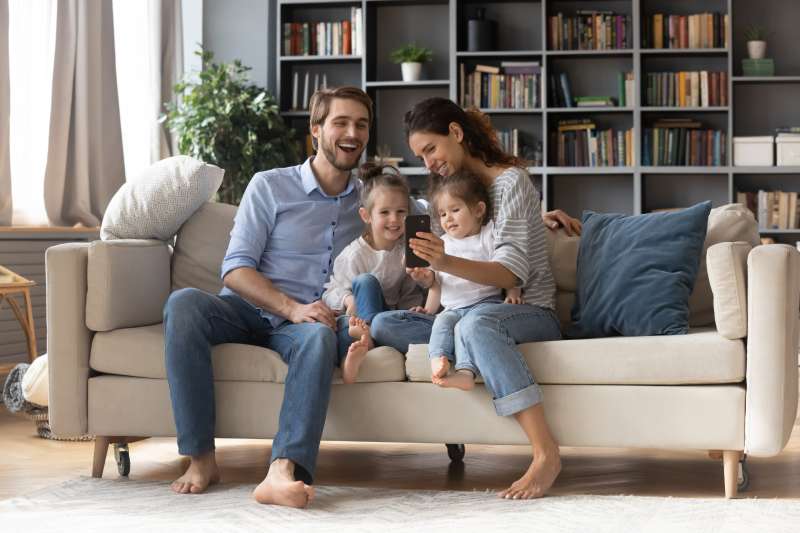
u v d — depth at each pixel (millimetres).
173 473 2760
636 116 6043
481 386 2439
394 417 2471
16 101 4707
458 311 2557
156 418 2578
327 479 2684
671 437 2352
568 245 3008
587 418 2387
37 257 4637
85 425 2617
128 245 2713
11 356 4480
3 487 2617
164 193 2932
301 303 2787
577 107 6145
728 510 2211
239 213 2809
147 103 5773
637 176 6039
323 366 2373
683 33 6098
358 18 6320
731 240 2820
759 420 2295
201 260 3020
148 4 5754
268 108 5980
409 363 2467
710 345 2332
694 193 6289
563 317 2977
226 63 6211
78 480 2621
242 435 2527
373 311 2627
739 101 6250
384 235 2746
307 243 2811
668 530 2035
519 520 2127
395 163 6312
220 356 2535
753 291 2307
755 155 5992
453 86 6180
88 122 5082
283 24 6406
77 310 2602
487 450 3127
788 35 6238
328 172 2840
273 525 2109
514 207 2582
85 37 5020
